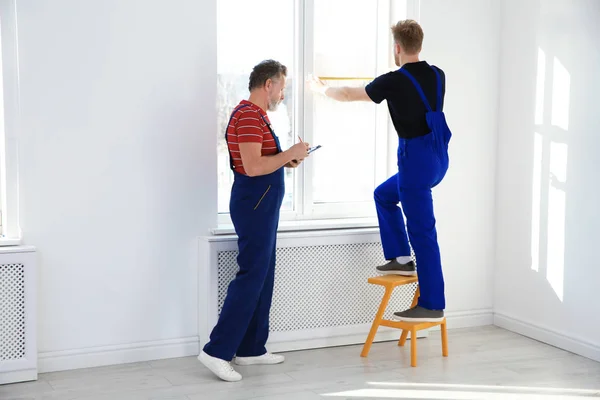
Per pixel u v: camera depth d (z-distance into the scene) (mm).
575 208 3941
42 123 3475
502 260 4520
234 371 3500
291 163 3582
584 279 3904
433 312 3787
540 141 4184
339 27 4273
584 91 3848
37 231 3504
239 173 3490
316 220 4277
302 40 4152
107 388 3346
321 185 4336
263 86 3471
